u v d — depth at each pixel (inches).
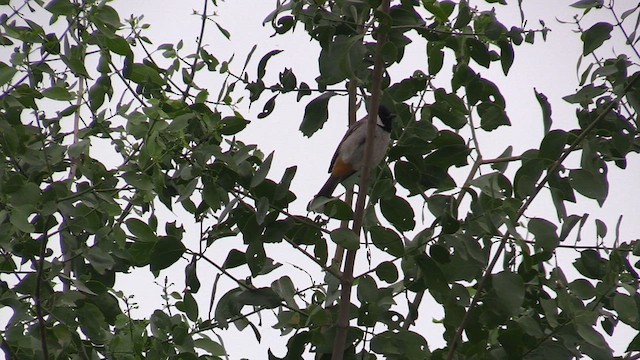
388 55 395.2
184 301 402.9
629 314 360.2
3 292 386.6
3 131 387.9
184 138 396.8
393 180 406.6
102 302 412.5
